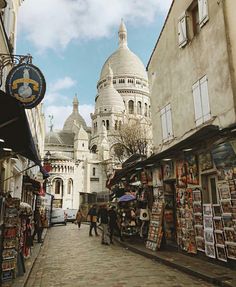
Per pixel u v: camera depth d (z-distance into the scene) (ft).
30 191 77.92
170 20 46.26
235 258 27.43
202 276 26.18
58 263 36.29
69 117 378.12
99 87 363.15
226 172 29.17
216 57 33.45
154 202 46.47
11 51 39.88
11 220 27.07
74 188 247.50
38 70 27.86
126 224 53.62
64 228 103.35
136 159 63.67
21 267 28.81
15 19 46.83
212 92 33.96
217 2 33.58
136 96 349.82
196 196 34.60
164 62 48.60
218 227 30.09
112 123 303.68
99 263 35.19
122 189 65.77
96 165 276.82
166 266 32.30
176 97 43.50
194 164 35.50
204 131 29.53
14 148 26.58
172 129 44.52
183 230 37.06
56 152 275.18
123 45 393.91
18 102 19.21
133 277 27.55
